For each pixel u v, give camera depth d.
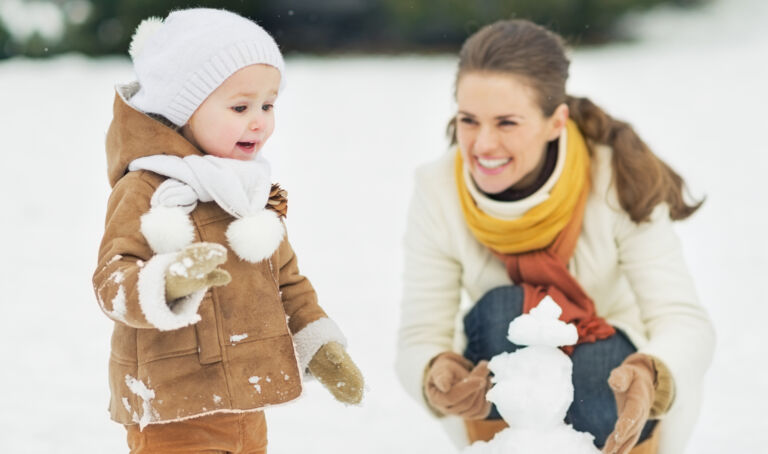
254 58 2.12
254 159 2.23
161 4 16.25
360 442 3.15
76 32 16.27
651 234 2.72
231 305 2.07
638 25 18.66
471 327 2.77
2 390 3.57
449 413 2.62
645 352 2.51
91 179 7.89
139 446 2.12
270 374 2.08
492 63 2.54
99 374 3.79
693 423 2.70
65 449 3.04
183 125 2.15
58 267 5.44
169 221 1.96
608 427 2.57
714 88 12.16
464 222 2.82
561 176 2.62
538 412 2.01
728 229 6.10
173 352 2.04
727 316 4.45
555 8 17.47
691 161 8.20
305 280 2.31
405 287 2.93
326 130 10.28
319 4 17.91
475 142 2.59
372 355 3.97
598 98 11.18
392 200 7.16
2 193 7.32
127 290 1.84
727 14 19.25
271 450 3.07
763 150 8.65
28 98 11.95
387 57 17.22
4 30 15.82
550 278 2.70
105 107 11.38
